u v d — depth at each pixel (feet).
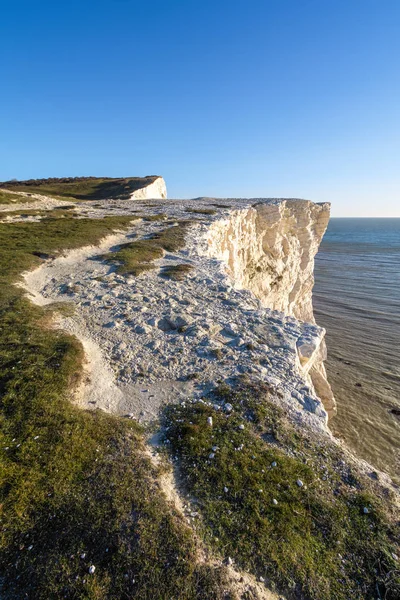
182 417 26.86
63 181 311.47
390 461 77.66
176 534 17.20
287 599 15.44
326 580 16.15
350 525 18.71
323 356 91.91
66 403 27.12
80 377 31.09
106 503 18.71
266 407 27.61
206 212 123.24
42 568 15.89
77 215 122.72
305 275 151.84
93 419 25.68
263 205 130.93
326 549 17.47
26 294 50.16
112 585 15.24
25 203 149.38
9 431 23.86
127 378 32.40
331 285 252.83
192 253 77.66
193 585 15.23
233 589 15.31
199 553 16.65
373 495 20.75
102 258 71.20
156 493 19.58
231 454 22.97
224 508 19.25
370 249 472.03
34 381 28.94
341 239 641.40
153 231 97.35
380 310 187.11
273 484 20.79
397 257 386.93
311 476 21.62
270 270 127.95
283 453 23.48
